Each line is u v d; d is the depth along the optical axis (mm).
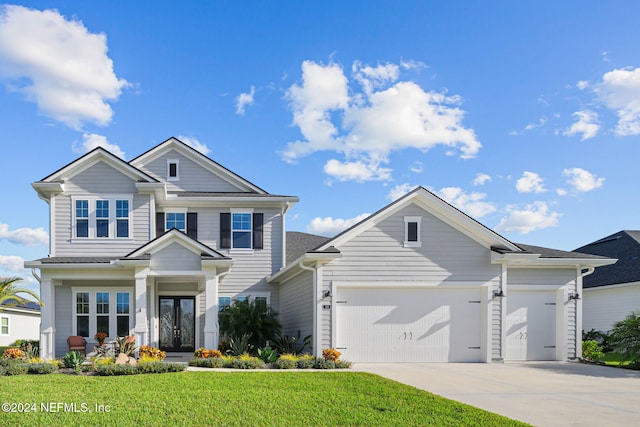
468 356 18766
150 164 24953
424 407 10422
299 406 10398
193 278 21688
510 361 19281
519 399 11680
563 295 19812
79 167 21328
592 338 26906
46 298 19375
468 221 18672
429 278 18641
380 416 9703
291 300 22062
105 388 12219
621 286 26453
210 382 13031
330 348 17922
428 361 18562
